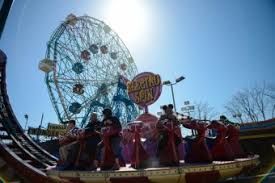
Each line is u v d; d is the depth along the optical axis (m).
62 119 29.11
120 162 6.01
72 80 31.27
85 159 6.11
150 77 11.58
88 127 6.47
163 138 5.66
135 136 5.79
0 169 10.16
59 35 30.80
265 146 20.17
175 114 6.24
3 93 13.48
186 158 6.21
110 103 33.88
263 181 14.18
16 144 11.65
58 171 6.03
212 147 6.53
